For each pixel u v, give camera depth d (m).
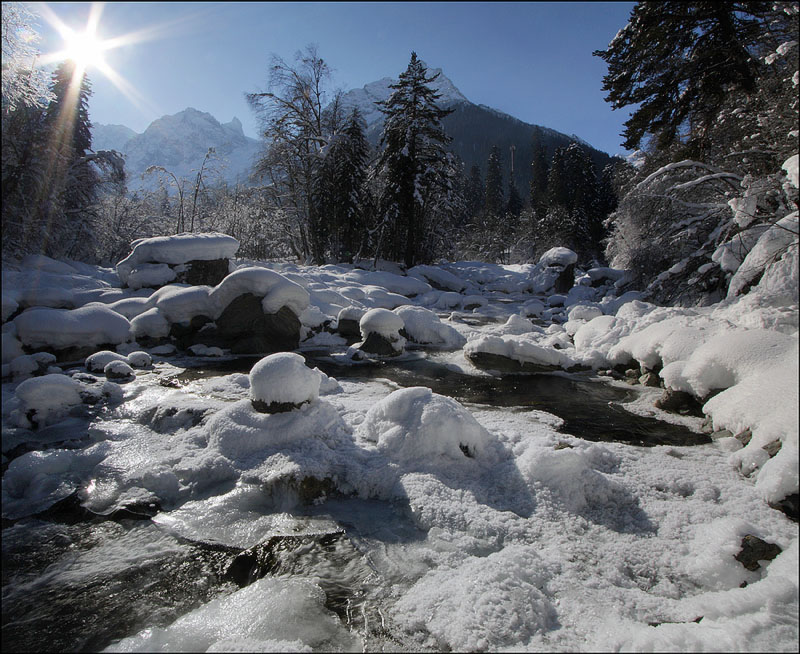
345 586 3.61
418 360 11.32
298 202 34.06
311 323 13.16
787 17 12.19
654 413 7.46
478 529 4.19
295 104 32.69
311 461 5.05
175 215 35.72
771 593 3.10
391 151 32.56
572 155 59.06
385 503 4.79
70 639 3.13
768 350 6.19
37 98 9.29
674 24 15.16
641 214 18.45
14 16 7.87
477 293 28.81
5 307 10.23
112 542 4.23
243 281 11.54
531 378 9.77
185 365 10.16
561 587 3.45
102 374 9.00
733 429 5.82
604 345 10.80
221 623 3.25
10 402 6.86
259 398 5.76
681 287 14.95
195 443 5.79
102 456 5.59
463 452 5.39
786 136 11.57
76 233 22.69
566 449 5.01
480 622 3.08
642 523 4.35
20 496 4.92
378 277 24.56
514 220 63.56
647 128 16.91
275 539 4.20
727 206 13.91
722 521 4.05
